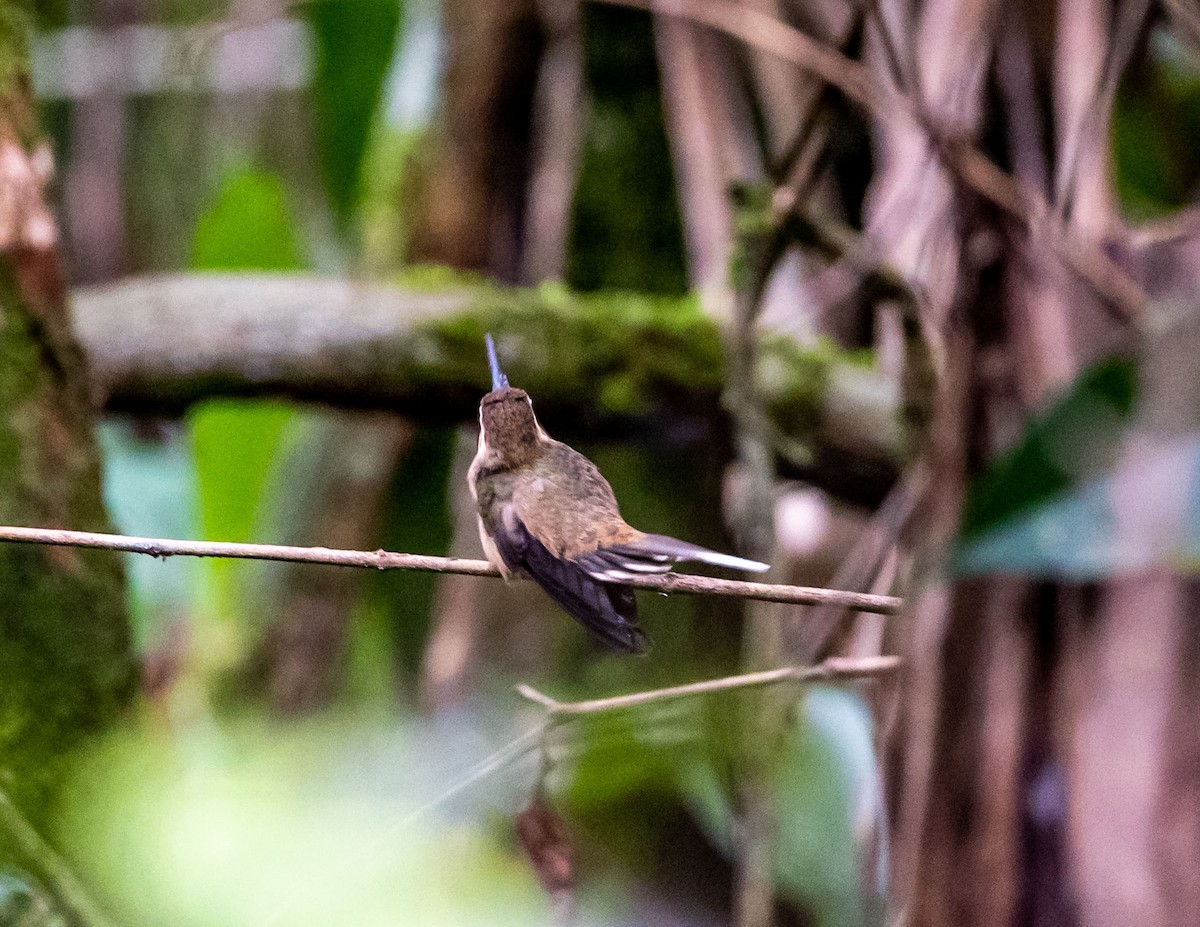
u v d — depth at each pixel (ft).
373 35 31.96
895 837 15.97
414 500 33.04
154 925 11.98
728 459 25.53
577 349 25.64
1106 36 18.71
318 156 35.78
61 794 19.57
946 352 17.16
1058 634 15.11
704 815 23.27
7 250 20.35
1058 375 16.53
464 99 30.35
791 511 27.89
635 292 29.12
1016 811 15.08
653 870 23.61
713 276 25.77
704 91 25.50
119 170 42.42
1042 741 15.05
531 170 30.86
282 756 16.65
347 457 32.91
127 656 21.33
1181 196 23.07
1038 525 9.66
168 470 35.99
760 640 18.81
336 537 32.76
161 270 41.98
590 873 23.43
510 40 29.99
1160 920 13.78
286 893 11.97
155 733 21.42
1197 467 9.52
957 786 15.47
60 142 42.60
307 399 26.43
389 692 32.35
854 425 25.22
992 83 18.90
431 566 15.02
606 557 15.90
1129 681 14.34
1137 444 9.63
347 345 25.96
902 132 20.76
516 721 27.30
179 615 34.22
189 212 41.65
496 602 29.27
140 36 42.63
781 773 19.83
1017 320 16.93
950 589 15.76
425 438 32.73
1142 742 14.19
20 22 20.89
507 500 16.80
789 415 25.13
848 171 25.32
